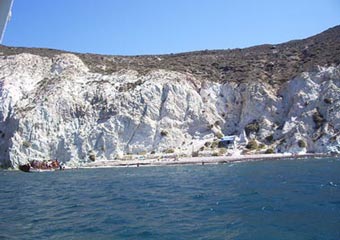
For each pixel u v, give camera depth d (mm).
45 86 102188
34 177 61438
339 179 36438
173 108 94688
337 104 84250
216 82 104438
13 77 104438
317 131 82250
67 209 26750
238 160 74062
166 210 24375
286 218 19891
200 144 90188
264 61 113875
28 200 32469
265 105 93875
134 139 90688
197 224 19688
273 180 38531
